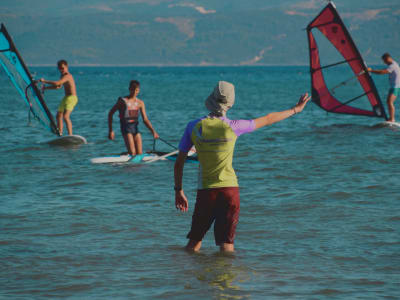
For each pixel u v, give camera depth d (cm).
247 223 2469
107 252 2056
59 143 5228
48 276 1795
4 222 2458
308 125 6800
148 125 4400
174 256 2006
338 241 2200
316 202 2836
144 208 2752
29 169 3850
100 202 2872
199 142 1861
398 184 3253
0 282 1739
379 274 1828
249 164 4003
